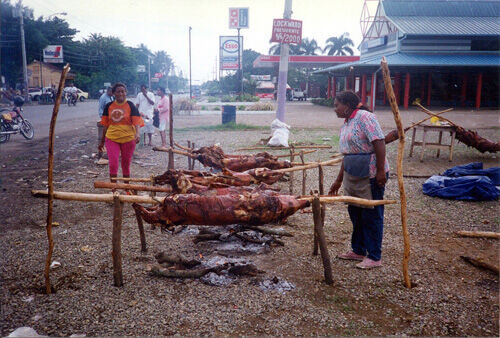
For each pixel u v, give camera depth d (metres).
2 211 6.05
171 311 3.34
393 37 31.20
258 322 3.21
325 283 3.84
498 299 3.58
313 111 30.39
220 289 3.70
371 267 4.15
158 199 3.74
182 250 4.57
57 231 5.19
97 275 3.96
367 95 34.50
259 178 5.04
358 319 3.27
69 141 13.71
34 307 3.39
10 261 4.27
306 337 3.03
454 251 4.64
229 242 4.78
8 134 13.65
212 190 4.00
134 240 4.86
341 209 6.22
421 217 5.82
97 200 3.59
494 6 31.56
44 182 7.82
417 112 26.88
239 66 39.38
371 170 3.97
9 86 40.44
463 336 3.06
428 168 9.23
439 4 32.34
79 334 3.03
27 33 46.34
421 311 3.39
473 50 29.94
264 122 20.83
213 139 13.97
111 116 6.24
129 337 3.00
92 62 53.78
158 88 11.48
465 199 6.66
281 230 4.98
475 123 19.58
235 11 35.62
